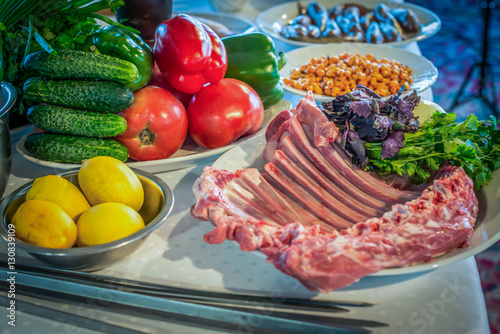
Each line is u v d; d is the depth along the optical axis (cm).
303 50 165
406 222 74
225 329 68
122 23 139
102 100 96
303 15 195
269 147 100
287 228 74
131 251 78
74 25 116
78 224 78
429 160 88
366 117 86
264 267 81
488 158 91
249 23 176
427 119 104
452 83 324
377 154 87
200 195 84
